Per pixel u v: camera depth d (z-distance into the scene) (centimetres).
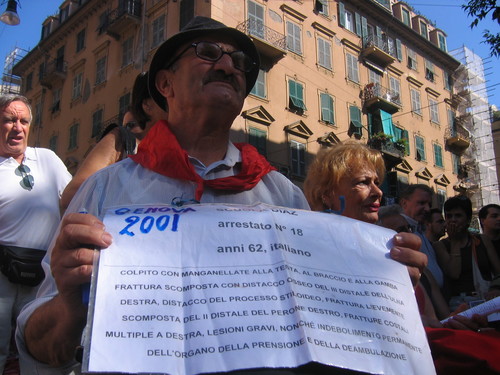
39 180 306
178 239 115
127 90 2183
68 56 2755
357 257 125
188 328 102
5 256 279
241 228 120
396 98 2730
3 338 274
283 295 109
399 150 2573
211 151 176
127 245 111
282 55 2047
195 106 168
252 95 1945
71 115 2591
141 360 96
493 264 397
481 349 203
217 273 110
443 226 526
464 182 3247
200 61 169
